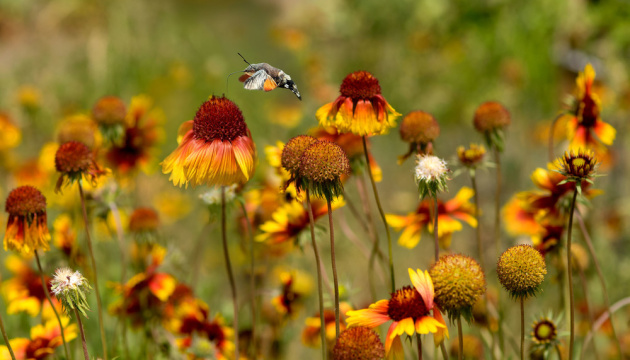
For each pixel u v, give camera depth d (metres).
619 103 6.28
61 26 11.51
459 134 8.66
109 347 3.55
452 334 3.85
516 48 8.71
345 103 2.55
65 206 4.00
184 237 5.84
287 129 8.27
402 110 9.26
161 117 4.20
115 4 10.16
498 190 3.12
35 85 8.80
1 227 4.74
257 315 3.42
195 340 3.05
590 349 3.88
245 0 13.68
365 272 5.74
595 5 7.41
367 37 10.97
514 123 7.95
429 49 9.88
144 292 3.14
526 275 2.02
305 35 11.46
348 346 1.86
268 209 3.55
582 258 3.28
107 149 4.01
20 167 5.54
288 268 4.57
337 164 2.06
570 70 7.55
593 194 2.84
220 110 2.36
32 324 3.88
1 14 12.13
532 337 2.64
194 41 10.15
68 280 2.02
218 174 2.34
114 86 8.07
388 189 7.46
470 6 9.70
